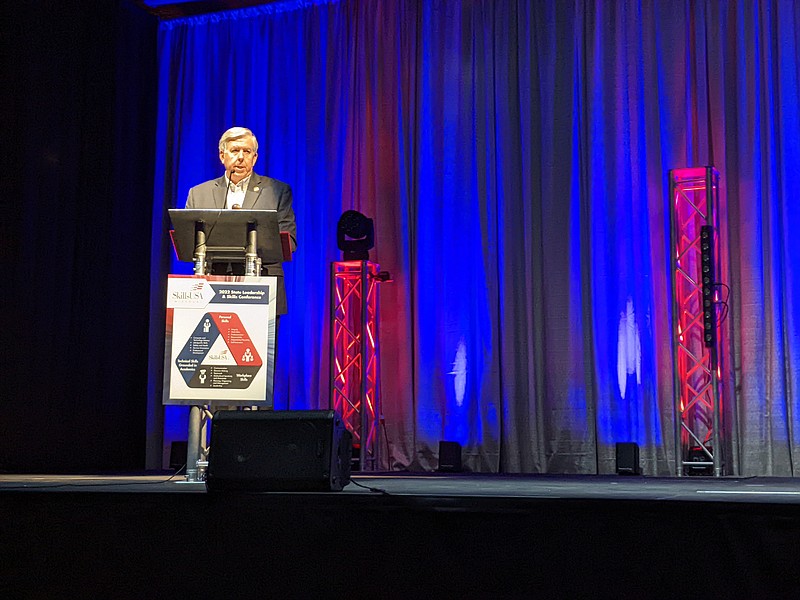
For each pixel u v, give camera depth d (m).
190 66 7.52
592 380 6.16
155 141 7.50
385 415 6.62
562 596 2.16
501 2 6.68
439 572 2.26
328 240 6.96
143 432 7.18
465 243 6.55
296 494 2.43
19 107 6.19
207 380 3.17
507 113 6.57
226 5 7.43
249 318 3.20
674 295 5.65
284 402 6.90
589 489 2.99
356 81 7.04
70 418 6.50
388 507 2.32
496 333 6.42
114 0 7.08
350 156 6.98
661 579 2.09
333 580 2.35
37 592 2.50
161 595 2.46
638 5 6.34
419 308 6.58
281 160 7.21
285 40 7.33
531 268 6.38
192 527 2.46
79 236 6.68
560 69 6.48
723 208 5.97
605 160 6.29
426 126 6.74
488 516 2.23
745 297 5.86
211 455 2.58
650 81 6.26
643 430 5.99
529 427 6.27
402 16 6.96
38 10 6.38
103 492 2.55
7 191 6.07
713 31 6.17
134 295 7.16
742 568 2.03
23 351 6.11
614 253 6.20
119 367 6.97
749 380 5.78
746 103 6.00
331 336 6.29
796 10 5.96
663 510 2.11
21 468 6.04
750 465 5.71
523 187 6.45
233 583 2.42
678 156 6.14
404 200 6.76
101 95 6.93
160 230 7.37
